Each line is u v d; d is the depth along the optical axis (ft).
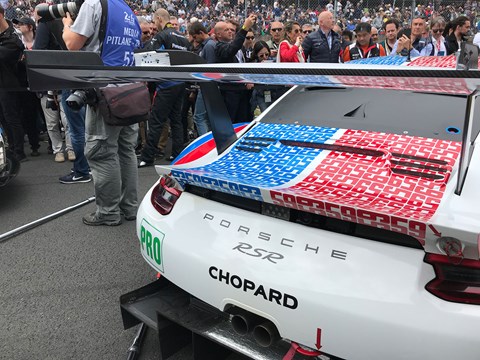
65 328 6.76
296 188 4.61
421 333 3.72
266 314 4.46
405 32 19.12
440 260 3.85
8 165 12.14
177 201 5.66
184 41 14.84
